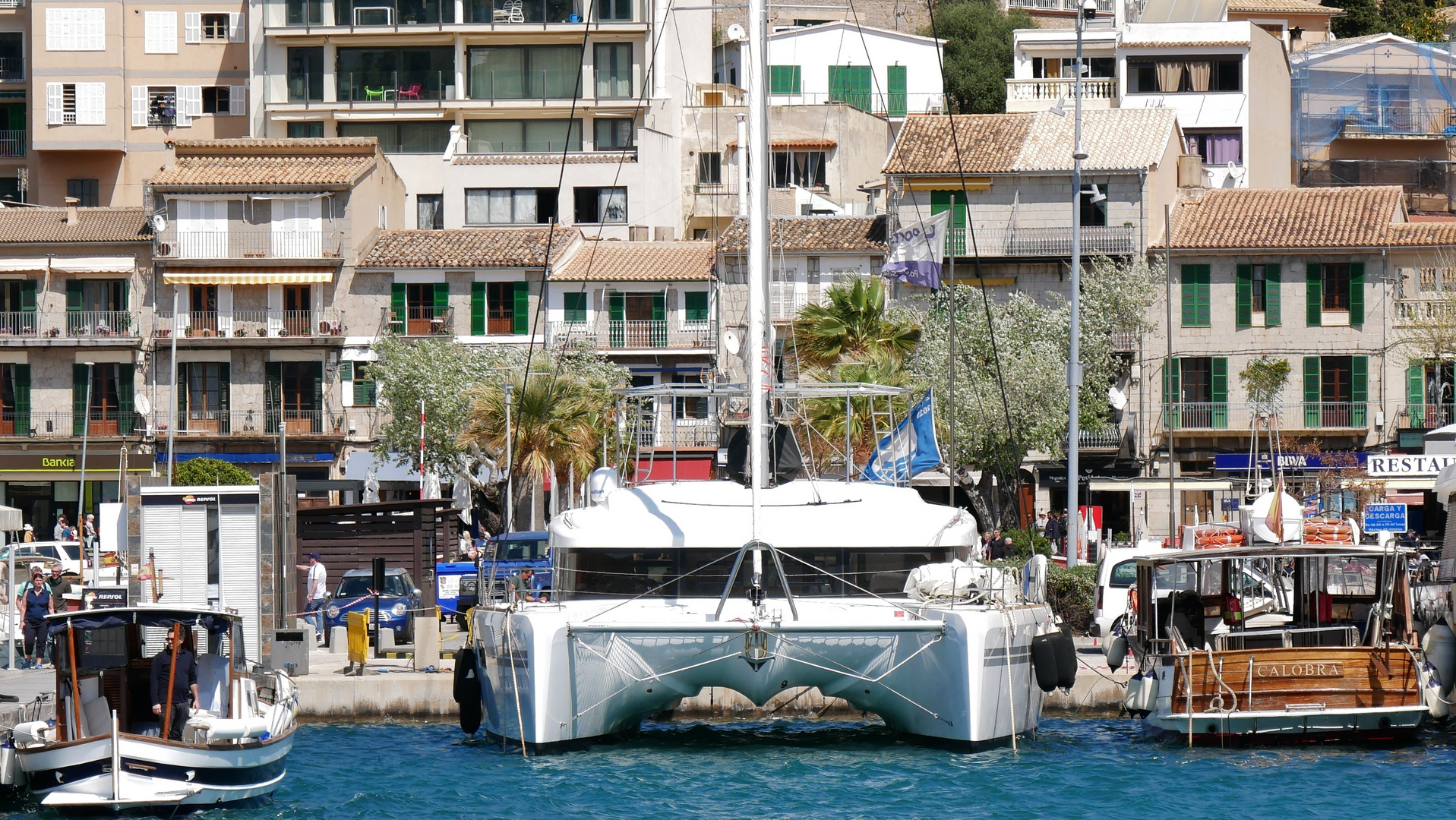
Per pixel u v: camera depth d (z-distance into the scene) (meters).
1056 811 46.47
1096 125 144.75
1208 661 53.53
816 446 97.81
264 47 178.62
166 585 67.31
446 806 47.16
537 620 50.19
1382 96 178.62
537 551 87.25
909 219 142.00
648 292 147.75
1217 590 64.00
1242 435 133.75
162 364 150.62
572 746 53.56
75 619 46.84
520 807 47.00
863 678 51.03
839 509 54.69
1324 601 58.00
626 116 177.25
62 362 151.00
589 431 115.12
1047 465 136.25
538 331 147.75
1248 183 160.75
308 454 148.75
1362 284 133.62
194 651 47.94
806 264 145.75
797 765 52.06
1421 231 133.50
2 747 45.69
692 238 179.88
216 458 147.38
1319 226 136.00
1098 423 126.38
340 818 46.09
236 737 46.59
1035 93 165.62
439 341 140.38
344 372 149.75
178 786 45.25
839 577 53.38
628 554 53.94
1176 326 136.25
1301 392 134.50
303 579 80.25
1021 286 141.12
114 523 86.19
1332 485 104.88
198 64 187.38
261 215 150.62
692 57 192.62
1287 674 53.28
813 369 107.06
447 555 87.94
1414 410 132.12
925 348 121.12
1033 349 124.00
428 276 149.12
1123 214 138.62
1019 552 89.38
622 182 170.25
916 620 49.97
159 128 186.62
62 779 45.00
